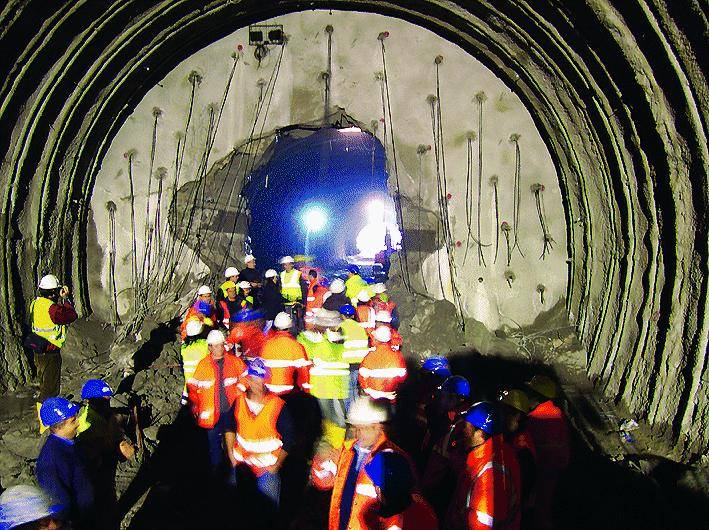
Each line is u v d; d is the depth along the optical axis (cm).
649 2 786
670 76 819
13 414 987
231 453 651
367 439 420
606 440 902
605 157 1065
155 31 1179
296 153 1989
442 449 532
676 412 866
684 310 874
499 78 1298
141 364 1096
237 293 1212
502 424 431
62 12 991
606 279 1119
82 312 1313
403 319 1264
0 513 304
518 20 1091
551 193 1295
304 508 696
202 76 1323
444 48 1311
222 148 1338
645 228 978
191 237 1350
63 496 447
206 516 688
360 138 2045
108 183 1327
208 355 694
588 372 1144
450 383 610
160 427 901
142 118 1323
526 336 1266
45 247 1205
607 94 982
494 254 1312
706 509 681
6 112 1029
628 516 689
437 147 1320
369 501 402
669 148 871
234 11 1243
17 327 1128
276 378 722
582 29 948
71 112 1148
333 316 841
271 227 2239
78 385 1055
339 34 1323
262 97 1333
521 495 459
